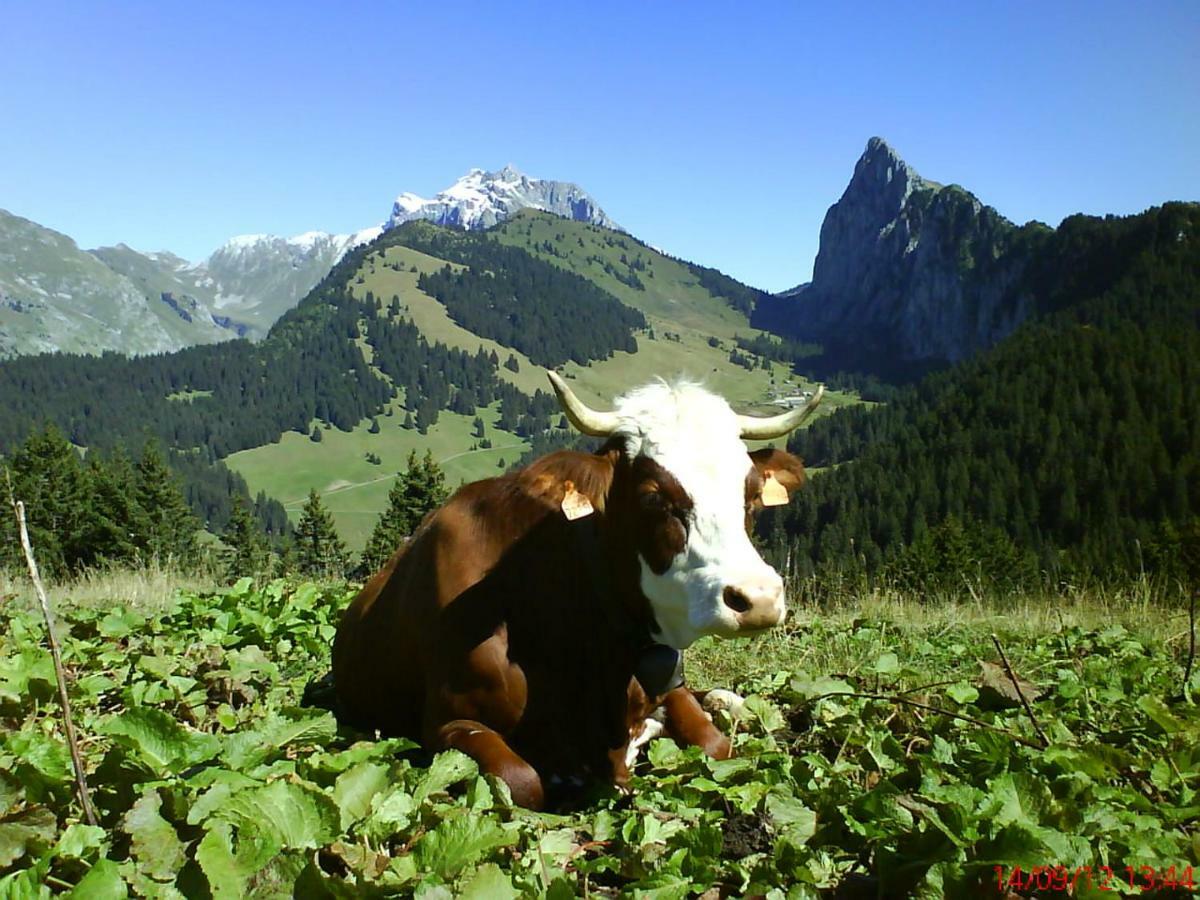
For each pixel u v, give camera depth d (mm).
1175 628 10344
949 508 99938
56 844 3646
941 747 5086
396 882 3498
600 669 5453
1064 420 115312
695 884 3746
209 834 3381
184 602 10055
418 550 6051
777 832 4203
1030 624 11008
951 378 164125
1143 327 178125
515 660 5352
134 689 6172
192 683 6398
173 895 3332
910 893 3609
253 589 10992
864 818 4125
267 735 4730
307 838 3709
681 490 5004
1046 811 4062
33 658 6461
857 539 88375
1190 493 92375
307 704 7082
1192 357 124000
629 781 5141
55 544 49656
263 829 3564
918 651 8891
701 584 4887
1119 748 5508
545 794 5305
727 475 5066
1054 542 93938
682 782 4898
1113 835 4004
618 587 5340
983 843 3615
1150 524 90125
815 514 98875
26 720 5527
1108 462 106062
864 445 156375
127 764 4074
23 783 3898
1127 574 14039
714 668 8406
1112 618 11398
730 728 6160
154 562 15883
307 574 17828
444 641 5438
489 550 5621
